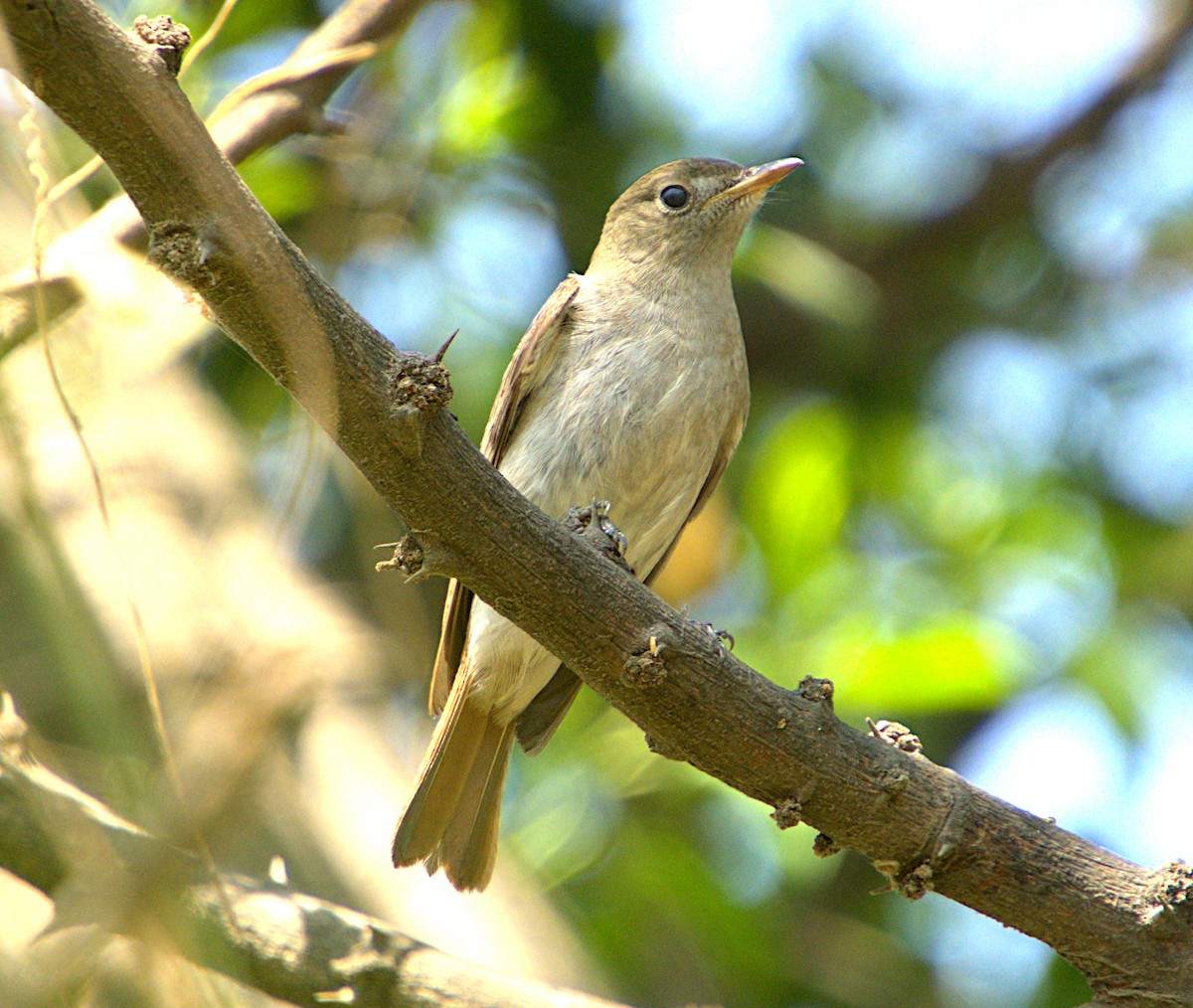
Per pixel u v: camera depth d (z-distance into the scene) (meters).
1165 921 5.67
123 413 5.80
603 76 11.31
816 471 10.74
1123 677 10.35
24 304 4.88
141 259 5.53
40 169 4.41
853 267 12.12
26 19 4.17
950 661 9.21
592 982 8.12
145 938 3.18
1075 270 12.77
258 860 7.54
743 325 12.40
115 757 3.08
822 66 12.27
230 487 8.34
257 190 9.59
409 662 8.49
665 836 9.59
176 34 4.46
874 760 5.80
